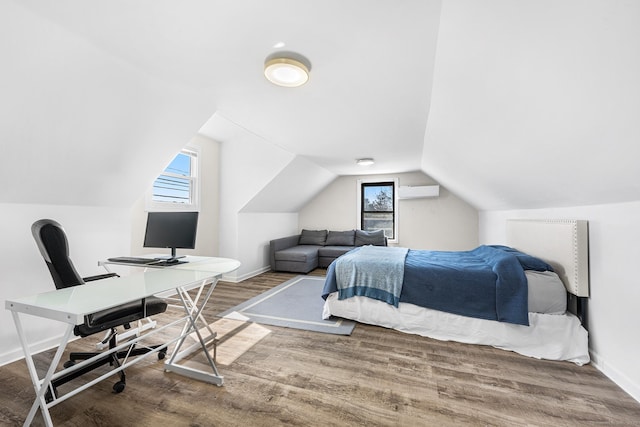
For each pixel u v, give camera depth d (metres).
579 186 1.84
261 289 3.97
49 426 1.17
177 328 2.58
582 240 2.03
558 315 2.12
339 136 3.31
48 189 2.13
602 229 1.87
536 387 1.70
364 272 2.74
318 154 4.21
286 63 1.65
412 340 2.37
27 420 1.19
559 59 1.05
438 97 2.09
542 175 2.07
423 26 1.37
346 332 2.49
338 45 1.56
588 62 0.98
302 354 2.11
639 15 0.74
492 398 1.60
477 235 5.37
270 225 5.46
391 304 2.57
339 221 6.31
